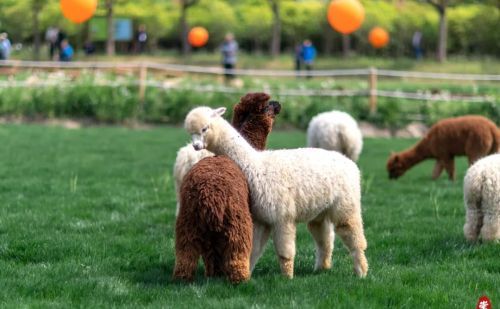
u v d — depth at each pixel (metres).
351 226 7.98
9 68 33.53
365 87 29.36
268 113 8.84
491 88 33.09
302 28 62.31
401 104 27.39
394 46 60.88
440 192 14.19
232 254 7.29
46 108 27.86
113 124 27.95
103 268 8.40
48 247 9.16
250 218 7.38
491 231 9.35
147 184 14.87
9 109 27.73
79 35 59.66
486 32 59.28
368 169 17.84
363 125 27.03
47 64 31.64
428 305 7.09
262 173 7.68
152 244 9.67
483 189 9.38
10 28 59.44
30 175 15.62
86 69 32.91
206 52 64.12
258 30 62.91
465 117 15.90
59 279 7.84
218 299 7.06
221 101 27.69
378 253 9.45
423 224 11.16
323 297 7.18
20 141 21.86
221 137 7.84
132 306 6.92
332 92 27.89
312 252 9.51
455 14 60.28
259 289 7.33
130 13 60.66
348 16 29.81
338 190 7.86
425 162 19.94
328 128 15.38
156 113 28.05
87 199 12.83
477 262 8.65
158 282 7.78
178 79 31.84
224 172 7.37
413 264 8.84
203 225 7.24
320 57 59.88
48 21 58.59
